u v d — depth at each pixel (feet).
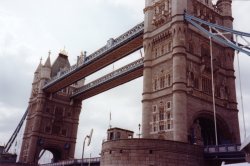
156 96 172.55
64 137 309.22
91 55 250.78
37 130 294.46
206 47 184.55
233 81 190.70
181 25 170.09
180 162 134.00
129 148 137.08
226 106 181.57
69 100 325.01
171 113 158.61
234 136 177.06
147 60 185.06
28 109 324.80
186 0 180.24
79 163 231.50
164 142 134.62
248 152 54.90
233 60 196.95
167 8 184.65
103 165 146.10
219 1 212.43
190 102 159.43
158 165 130.52
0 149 328.08
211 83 177.99
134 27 209.46
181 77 159.12
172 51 169.37
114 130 202.49
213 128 178.91
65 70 287.07
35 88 325.62
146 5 201.26
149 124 170.50
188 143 139.44
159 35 183.21
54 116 308.19
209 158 141.79
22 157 297.53
